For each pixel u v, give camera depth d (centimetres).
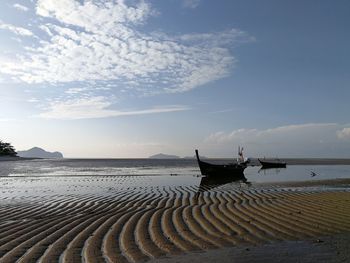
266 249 834
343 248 828
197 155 4356
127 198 1989
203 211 1395
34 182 3425
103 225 1152
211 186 2828
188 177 4072
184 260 762
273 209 1401
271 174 4850
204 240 927
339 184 2938
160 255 804
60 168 7000
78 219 1284
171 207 1559
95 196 2117
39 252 845
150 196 2083
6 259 794
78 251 845
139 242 918
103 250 850
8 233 1060
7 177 4222
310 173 5053
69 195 2197
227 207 1498
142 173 4938
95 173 4981
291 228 1043
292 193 2088
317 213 1273
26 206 1703
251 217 1228
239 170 4341
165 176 4244
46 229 1110
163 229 1066
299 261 741
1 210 1572
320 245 859
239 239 930
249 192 2247
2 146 17800
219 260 759
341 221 1123
